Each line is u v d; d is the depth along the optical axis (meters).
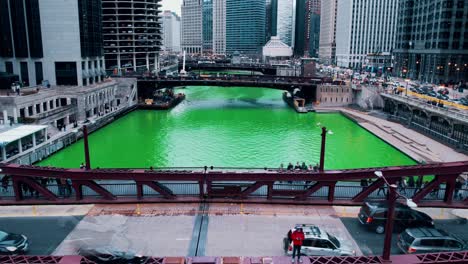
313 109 121.75
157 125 100.94
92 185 29.70
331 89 130.25
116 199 30.09
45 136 69.81
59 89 96.69
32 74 104.00
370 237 25.47
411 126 94.06
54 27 101.75
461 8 142.88
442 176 28.97
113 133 90.94
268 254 23.22
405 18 182.88
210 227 26.47
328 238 22.64
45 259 17.19
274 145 80.38
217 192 30.12
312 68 177.50
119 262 21.06
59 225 26.52
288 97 150.50
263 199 30.38
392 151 75.62
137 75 141.62
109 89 114.31
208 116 114.62
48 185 30.92
